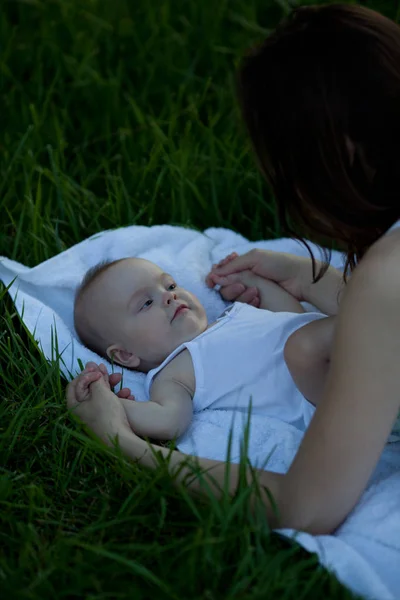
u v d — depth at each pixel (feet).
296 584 4.87
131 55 12.19
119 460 5.77
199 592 4.97
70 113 11.10
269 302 7.93
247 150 9.44
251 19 12.50
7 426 6.48
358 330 4.76
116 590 5.01
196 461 5.48
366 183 4.74
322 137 4.65
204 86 11.44
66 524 5.60
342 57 4.58
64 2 12.98
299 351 5.98
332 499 4.99
